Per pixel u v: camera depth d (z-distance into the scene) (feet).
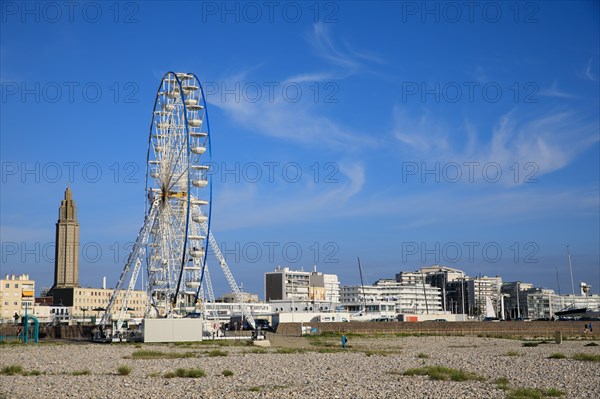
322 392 180.24
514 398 165.89
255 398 171.42
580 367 246.88
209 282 448.24
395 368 248.93
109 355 313.12
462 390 181.78
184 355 308.81
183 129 419.74
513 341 449.48
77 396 175.32
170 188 422.41
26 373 230.89
